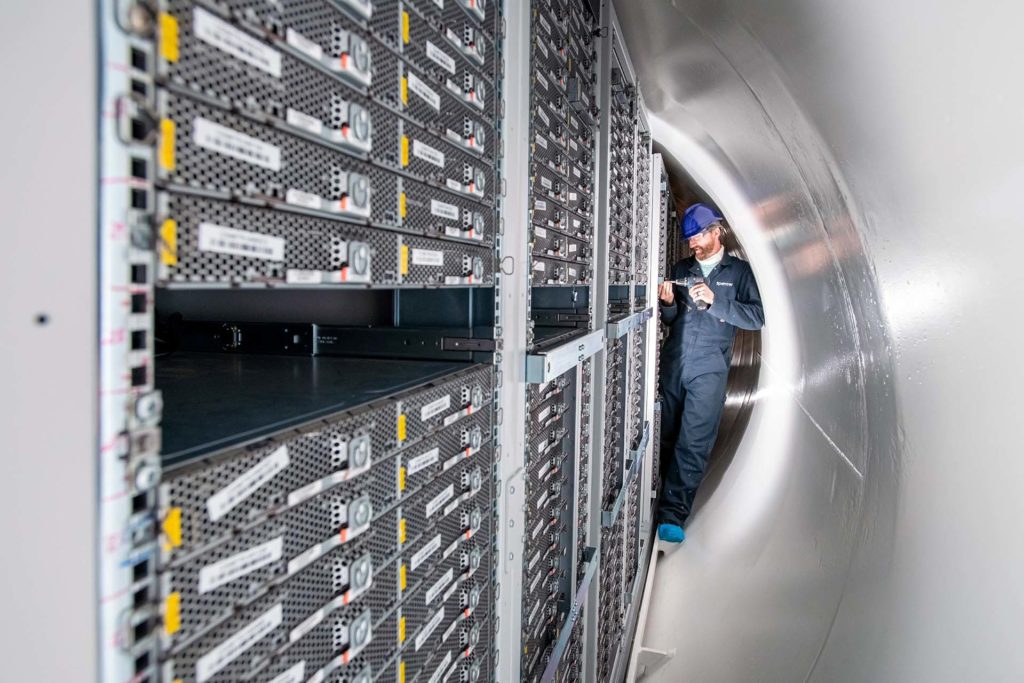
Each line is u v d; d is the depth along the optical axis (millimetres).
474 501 1287
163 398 942
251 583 647
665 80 3641
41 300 476
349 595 814
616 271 3061
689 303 5559
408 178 949
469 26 1152
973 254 1273
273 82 652
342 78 769
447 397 1122
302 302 1694
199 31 550
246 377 1188
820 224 2561
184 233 549
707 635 3496
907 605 1602
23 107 472
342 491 806
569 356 1799
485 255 1277
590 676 2695
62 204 467
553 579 2102
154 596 527
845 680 1915
